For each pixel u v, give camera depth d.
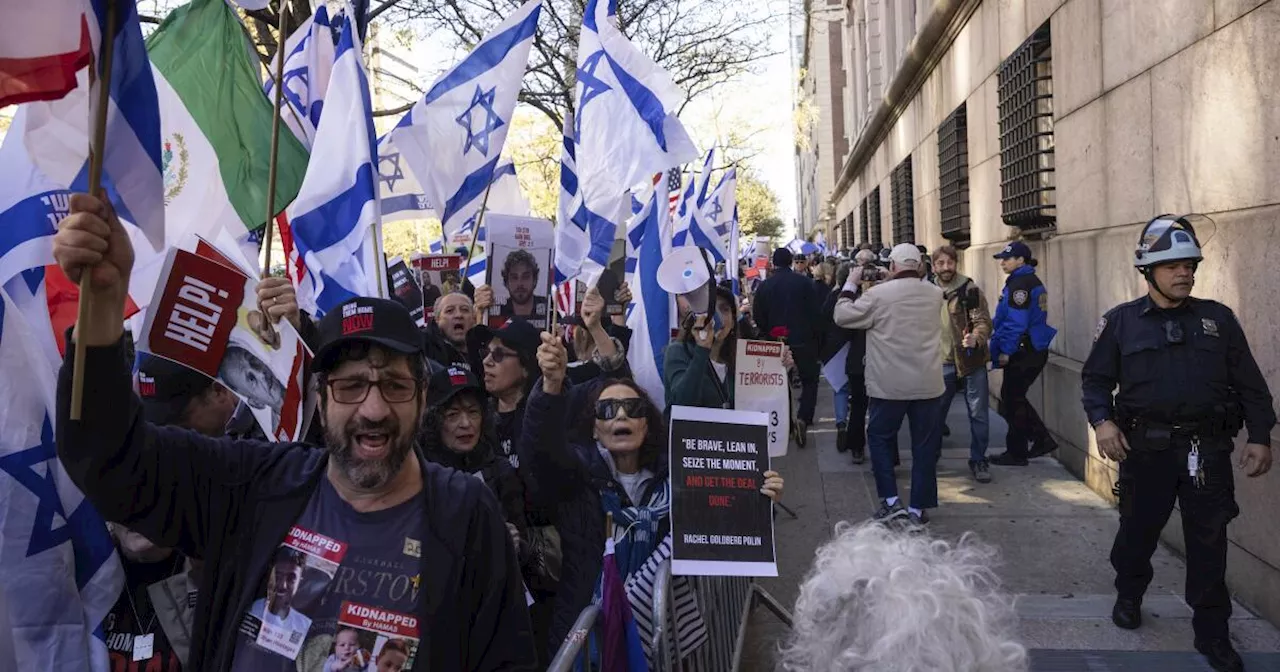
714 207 13.03
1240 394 4.66
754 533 3.75
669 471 3.79
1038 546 6.63
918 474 7.19
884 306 7.07
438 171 5.63
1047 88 9.81
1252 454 4.59
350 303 2.24
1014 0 10.59
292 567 2.23
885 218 24.86
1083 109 8.30
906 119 20.00
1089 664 4.87
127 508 2.15
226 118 4.45
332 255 4.32
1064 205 8.95
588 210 5.67
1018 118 10.50
